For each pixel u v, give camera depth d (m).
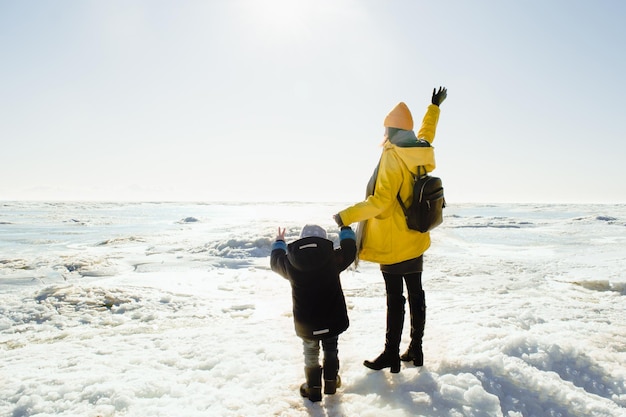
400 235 2.96
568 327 4.40
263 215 50.09
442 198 2.92
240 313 6.20
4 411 2.74
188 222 36.84
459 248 16.33
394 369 3.10
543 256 13.39
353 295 7.52
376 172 3.06
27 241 19.91
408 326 4.52
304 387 2.87
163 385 3.05
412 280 3.14
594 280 8.19
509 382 2.96
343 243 2.77
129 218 46.50
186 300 6.92
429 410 2.63
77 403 2.81
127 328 5.36
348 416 2.61
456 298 6.79
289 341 4.12
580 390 2.92
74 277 9.62
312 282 2.69
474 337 3.76
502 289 7.95
